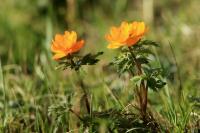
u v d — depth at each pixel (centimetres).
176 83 696
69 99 575
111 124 459
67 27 1142
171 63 777
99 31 1055
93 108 561
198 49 854
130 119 473
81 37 1087
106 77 730
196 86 680
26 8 1232
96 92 658
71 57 464
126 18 1160
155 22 1119
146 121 480
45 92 670
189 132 495
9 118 573
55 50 453
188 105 555
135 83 447
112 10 1227
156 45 451
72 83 634
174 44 891
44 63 792
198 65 801
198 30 927
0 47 1046
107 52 884
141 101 480
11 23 1177
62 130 565
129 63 454
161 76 564
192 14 998
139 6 1215
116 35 432
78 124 551
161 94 596
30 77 766
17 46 1023
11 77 741
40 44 1023
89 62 461
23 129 589
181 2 1147
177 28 938
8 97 673
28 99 653
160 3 1199
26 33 1077
